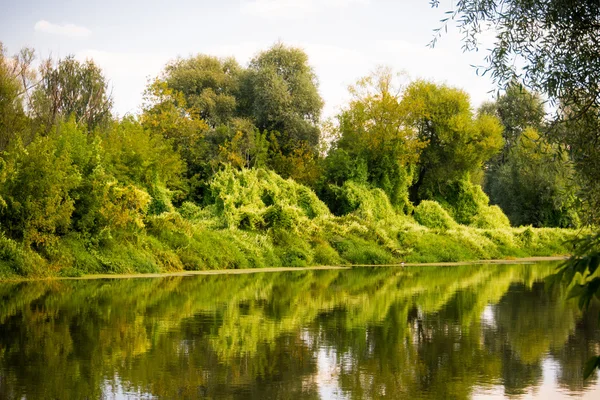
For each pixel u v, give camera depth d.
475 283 26.11
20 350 11.64
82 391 9.15
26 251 23.12
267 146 51.34
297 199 41.53
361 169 49.44
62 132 27.47
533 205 54.72
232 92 59.16
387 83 51.78
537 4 10.39
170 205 36.34
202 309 17.22
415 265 36.81
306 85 57.19
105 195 25.67
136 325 14.45
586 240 4.94
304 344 12.86
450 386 9.91
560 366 11.35
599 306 18.97
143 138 36.75
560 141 11.14
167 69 60.88
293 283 24.77
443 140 54.34
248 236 32.84
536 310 18.25
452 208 55.28
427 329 14.85
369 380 10.20
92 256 25.31
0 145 30.94
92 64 43.28
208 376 10.20
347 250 36.41
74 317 15.27
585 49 10.29
